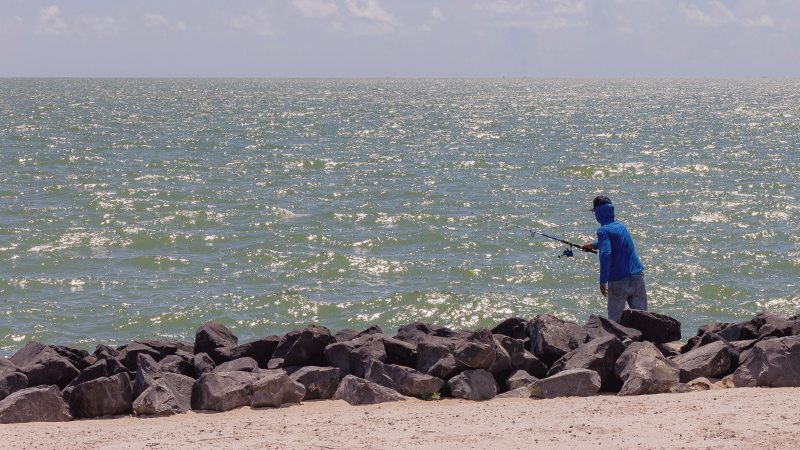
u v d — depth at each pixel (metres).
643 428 5.26
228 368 7.55
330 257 20.94
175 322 15.69
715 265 20.05
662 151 51.75
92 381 6.64
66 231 24.17
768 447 4.59
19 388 7.09
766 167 41.72
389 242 23.28
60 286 18.08
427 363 7.39
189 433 5.71
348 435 5.43
